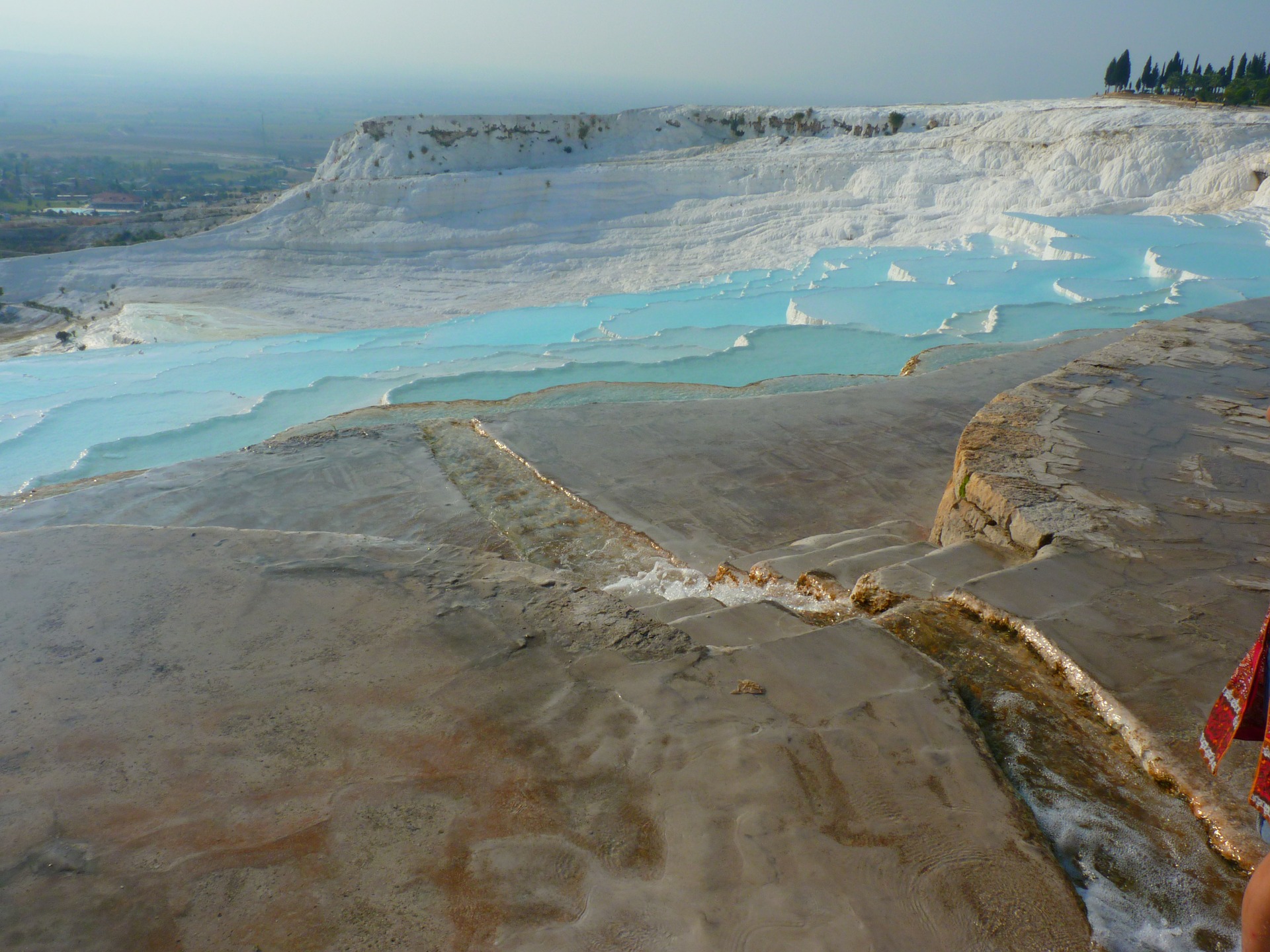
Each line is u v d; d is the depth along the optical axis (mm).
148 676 2350
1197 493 3803
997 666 2727
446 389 10352
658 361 12398
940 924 1689
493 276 38969
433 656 2496
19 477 8672
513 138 49094
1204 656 2682
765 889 1740
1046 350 9039
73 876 1709
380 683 2361
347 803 1925
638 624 2721
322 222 43719
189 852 1775
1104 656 2684
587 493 5473
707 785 2021
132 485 5438
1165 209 29656
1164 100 54188
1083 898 1831
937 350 10102
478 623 2684
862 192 39969
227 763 2033
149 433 9906
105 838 1805
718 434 6598
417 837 1837
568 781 2018
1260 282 15875
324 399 10844
